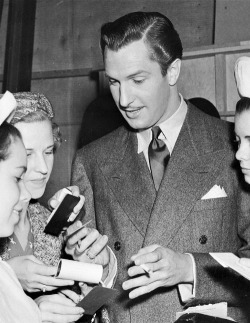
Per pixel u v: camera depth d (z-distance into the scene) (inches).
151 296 91.4
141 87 87.1
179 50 91.5
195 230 90.4
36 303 76.7
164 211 91.0
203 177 92.0
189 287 87.6
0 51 249.1
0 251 84.0
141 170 95.2
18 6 184.1
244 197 90.9
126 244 93.4
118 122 152.0
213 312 76.5
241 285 87.3
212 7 213.9
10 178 70.0
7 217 70.3
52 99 240.8
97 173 98.1
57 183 237.3
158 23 87.7
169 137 95.3
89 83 235.5
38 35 241.6
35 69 242.7
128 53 85.4
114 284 91.6
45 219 91.2
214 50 190.7
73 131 238.1
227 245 91.7
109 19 230.1
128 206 94.3
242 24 209.5
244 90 81.1
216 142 94.2
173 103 94.5
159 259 79.0
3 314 65.8
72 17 236.5
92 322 84.1
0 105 71.5
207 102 145.9
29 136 82.7
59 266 76.3
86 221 98.2
